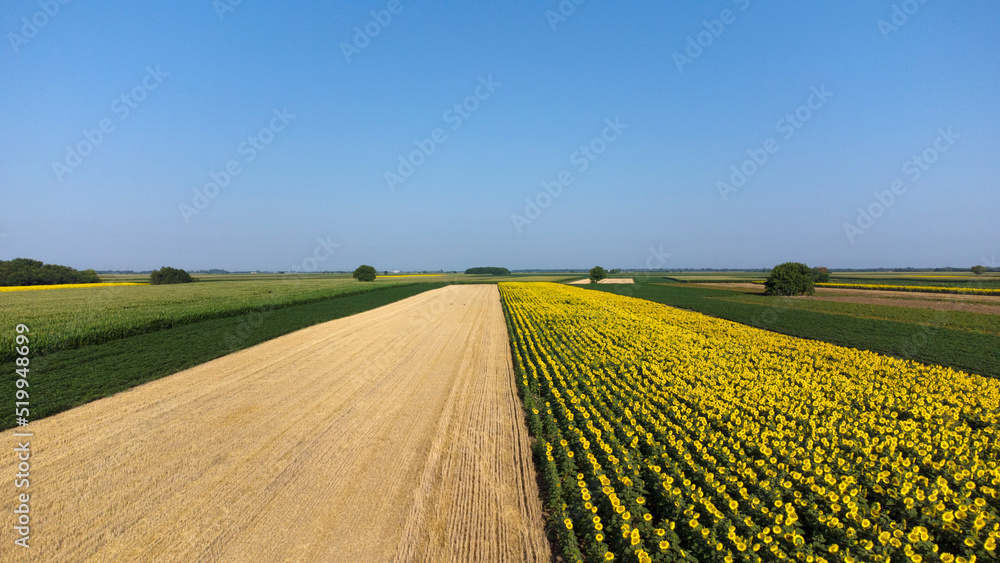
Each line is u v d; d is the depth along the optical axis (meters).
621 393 13.23
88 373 15.14
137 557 5.89
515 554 6.22
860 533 6.37
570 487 7.77
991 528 6.30
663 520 6.49
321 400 12.95
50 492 7.46
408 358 19.14
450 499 7.63
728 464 8.39
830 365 17.95
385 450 9.55
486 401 13.20
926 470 8.46
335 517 6.97
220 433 10.26
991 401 13.03
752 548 5.81
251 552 6.06
